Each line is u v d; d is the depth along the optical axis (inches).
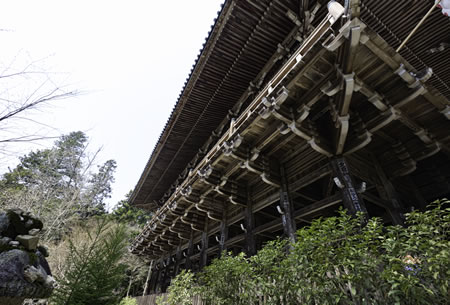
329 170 213.5
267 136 230.7
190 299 254.7
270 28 267.3
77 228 510.6
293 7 251.4
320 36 146.4
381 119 181.8
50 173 551.8
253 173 301.7
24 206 448.8
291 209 237.8
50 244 451.8
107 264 146.1
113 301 137.3
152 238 577.6
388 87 169.3
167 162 552.4
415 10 210.8
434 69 250.4
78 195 550.9
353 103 202.5
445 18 209.3
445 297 82.8
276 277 142.1
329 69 169.9
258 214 376.2
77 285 132.0
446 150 218.7
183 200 368.8
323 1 236.5
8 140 104.8
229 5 249.1
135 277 833.5
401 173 231.1
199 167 309.9
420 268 91.5
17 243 112.0
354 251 105.0
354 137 206.2
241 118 235.9
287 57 286.0
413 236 97.7
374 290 99.3
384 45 135.1
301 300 124.1
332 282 110.8
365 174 226.5
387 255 100.0
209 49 293.4
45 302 217.9
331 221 121.9
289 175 262.1
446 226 98.7
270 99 189.3
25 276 105.0
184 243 506.9
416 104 184.9
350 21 122.1
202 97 366.6
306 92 189.3
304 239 123.9
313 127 211.0
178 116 409.4
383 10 214.8
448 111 171.2
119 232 166.4
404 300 90.0
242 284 180.1
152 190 681.0
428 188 276.1
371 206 312.2
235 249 433.4
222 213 359.9
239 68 313.0
